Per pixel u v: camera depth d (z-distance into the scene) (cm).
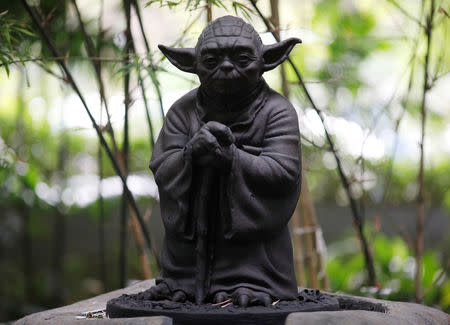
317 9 555
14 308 598
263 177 246
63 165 571
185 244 258
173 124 269
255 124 257
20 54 311
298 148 258
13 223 646
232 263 253
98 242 723
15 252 695
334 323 221
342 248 611
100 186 401
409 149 641
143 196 627
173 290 257
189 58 262
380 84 613
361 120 478
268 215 252
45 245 698
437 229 621
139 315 235
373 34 564
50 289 630
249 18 304
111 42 444
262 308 236
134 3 337
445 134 618
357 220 358
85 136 640
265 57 258
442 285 476
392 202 631
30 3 387
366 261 372
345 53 517
